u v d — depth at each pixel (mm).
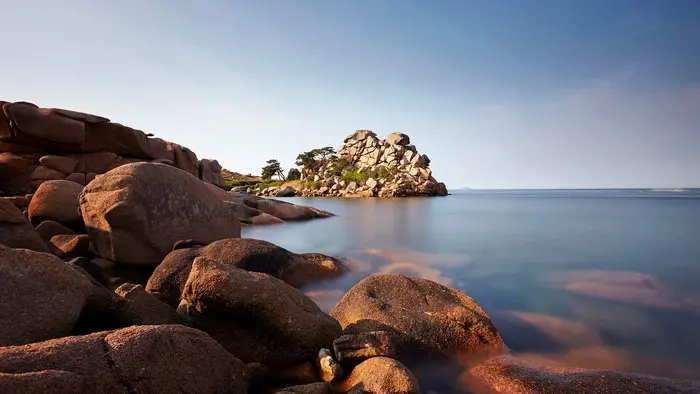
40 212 12859
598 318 8352
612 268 13281
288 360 5855
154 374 3838
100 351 3725
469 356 6523
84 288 5230
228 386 4578
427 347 6547
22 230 8922
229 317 6031
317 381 5406
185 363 4191
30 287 4715
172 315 5898
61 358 3459
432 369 6117
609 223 28531
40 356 3396
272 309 5828
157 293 8000
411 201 70688
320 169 116438
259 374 5254
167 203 11344
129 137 23500
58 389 3139
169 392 3883
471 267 13602
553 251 16812
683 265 13594
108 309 5512
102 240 10383
